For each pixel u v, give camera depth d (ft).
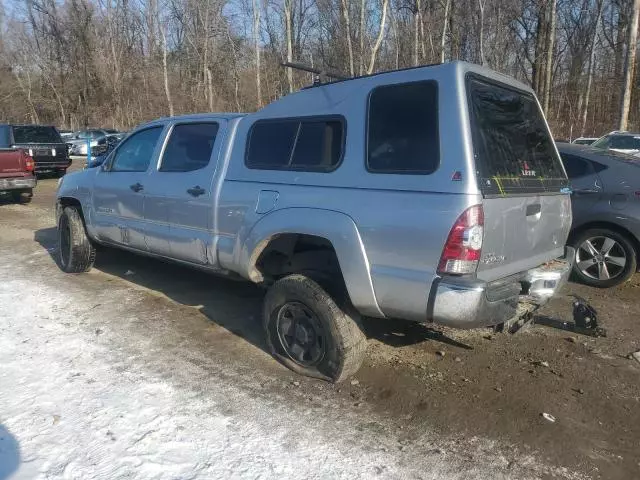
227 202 14.15
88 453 9.79
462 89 10.38
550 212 12.66
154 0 143.43
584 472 9.63
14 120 175.52
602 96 114.83
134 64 155.43
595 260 19.83
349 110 11.85
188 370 13.19
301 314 12.78
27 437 10.22
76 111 168.55
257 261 14.05
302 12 115.14
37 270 22.11
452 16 98.17
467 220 9.94
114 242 19.19
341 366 12.12
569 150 20.47
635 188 18.85
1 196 44.39
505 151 11.34
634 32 57.52
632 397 12.21
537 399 12.05
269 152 13.48
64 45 165.37
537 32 104.42
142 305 17.85
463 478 9.40
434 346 14.71
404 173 10.74
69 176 21.79
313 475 9.36
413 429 10.84
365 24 88.02
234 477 9.25
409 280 10.62
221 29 129.59
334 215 11.64
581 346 14.87
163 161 16.79
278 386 12.47
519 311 12.18
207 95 128.77
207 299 18.56
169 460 9.65
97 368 13.16
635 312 17.47
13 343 14.51
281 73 118.11
